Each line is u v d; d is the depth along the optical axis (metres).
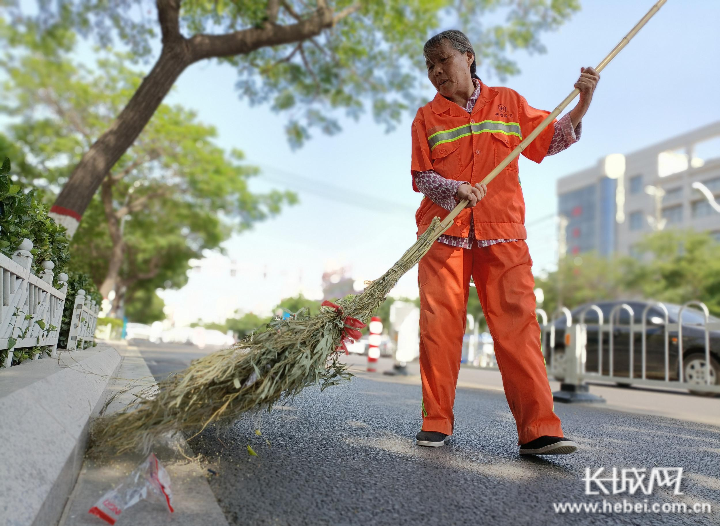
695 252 26.48
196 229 25.52
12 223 2.37
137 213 24.41
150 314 44.66
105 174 7.41
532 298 2.52
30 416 1.43
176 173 21.62
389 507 1.63
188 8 10.41
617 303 8.84
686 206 42.78
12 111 17.84
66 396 1.87
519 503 1.76
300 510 1.56
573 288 33.62
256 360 2.04
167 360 7.63
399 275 2.33
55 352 3.49
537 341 2.47
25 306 2.63
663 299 26.31
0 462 1.13
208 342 24.14
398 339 8.29
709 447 3.06
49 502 1.21
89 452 1.86
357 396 4.29
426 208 2.70
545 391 2.41
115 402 2.52
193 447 2.17
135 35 10.40
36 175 19.06
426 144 2.65
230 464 1.98
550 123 2.56
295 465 2.02
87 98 18.48
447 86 2.63
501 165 2.47
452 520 1.56
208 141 21.89
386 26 11.27
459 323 2.60
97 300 6.87
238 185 23.08
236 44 8.10
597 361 8.90
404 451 2.38
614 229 56.03
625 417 4.27
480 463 2.25
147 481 1.51
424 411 2.58
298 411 3.30
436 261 2.60
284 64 11.99
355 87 12.41
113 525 1.33
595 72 2.54
